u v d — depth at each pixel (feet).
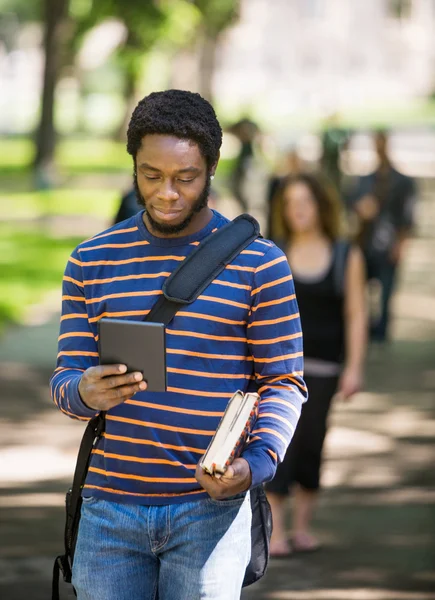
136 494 14.14
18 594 24.34
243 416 13.37
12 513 30.22
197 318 13.87
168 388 13.88
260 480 13.35
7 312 60.34
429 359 50.57
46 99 136.87
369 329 53.83
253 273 14.02
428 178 157.28
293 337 14.19
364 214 52.90
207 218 14.37
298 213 26.05
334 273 25.95
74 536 14.75
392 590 24.62
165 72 214.48
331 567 26.13
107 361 13.43
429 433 38.55
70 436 38.01
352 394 26.35
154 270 14.21
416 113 344.69
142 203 14.10
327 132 89.10
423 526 29.12
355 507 30.68
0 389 44.11
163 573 14.40
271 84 404.57
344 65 406.21
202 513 14.06
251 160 79.15
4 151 193.47
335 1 403.75
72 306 14.64
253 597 24.11
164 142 13.55
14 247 85.97
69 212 110.11
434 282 73.26
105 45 239.09
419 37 405.18
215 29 227.81
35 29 324.60
